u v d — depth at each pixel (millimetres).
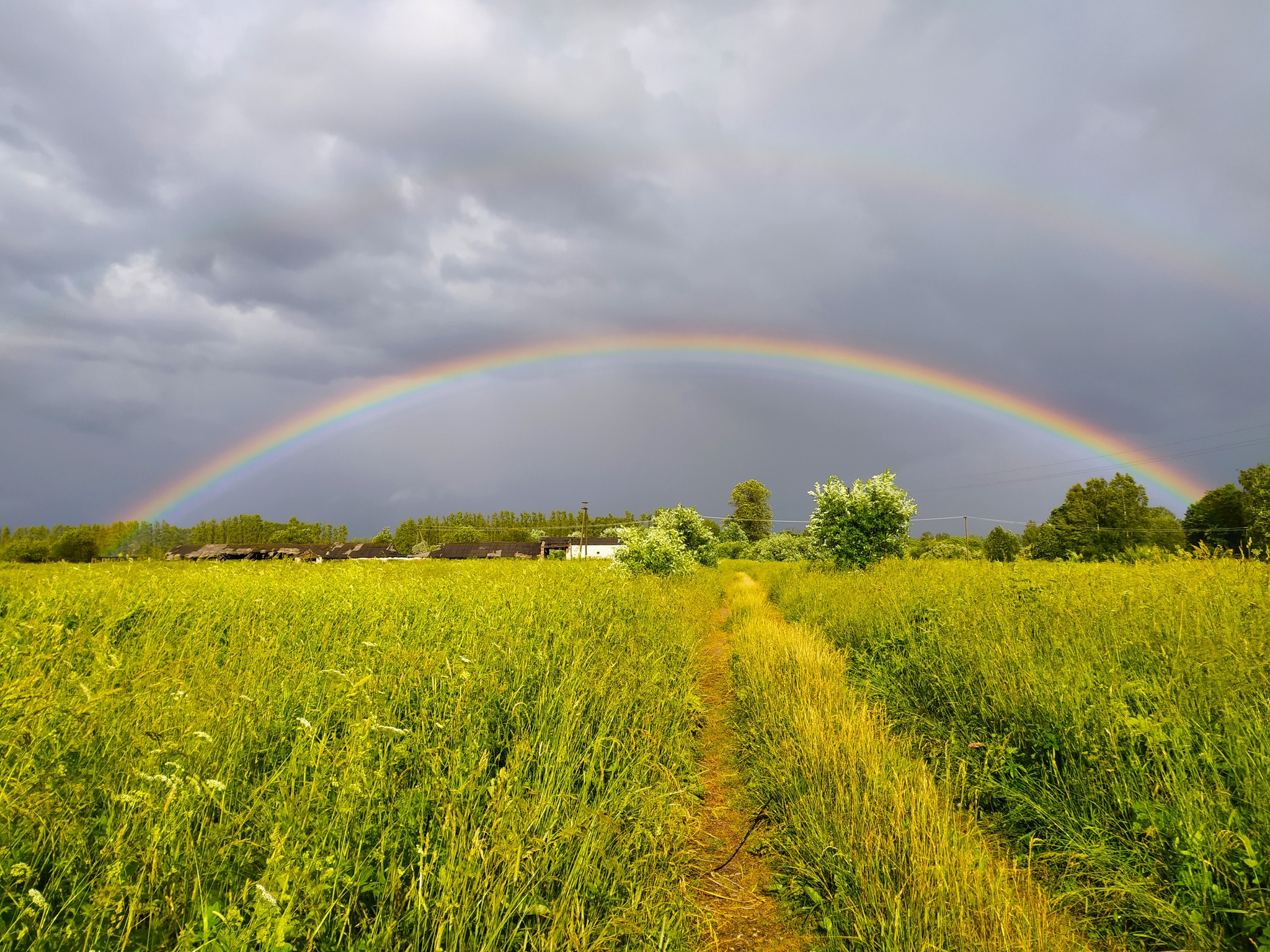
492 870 3434
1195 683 5660
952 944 3471
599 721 6012
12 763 3428
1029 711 6203
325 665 6391
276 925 2551
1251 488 45281
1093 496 61688
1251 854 3742
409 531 133625
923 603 11453
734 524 111375
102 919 2615
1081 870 4484
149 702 4418
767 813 5691
